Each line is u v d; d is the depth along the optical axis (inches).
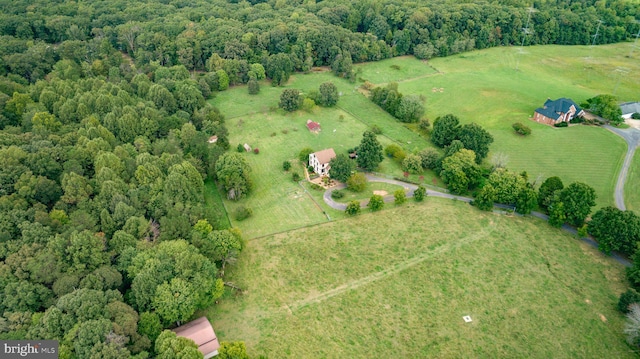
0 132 4596.5
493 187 4547.2
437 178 5128.0
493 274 3826.3
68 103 5226.4
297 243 4151.1
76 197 3892.7
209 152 5036.9
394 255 4023.1
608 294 3627.0
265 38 7746.1
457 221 4424.2
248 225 4392.2
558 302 3567.9
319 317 3427.7
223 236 3757.4
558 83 7652.6
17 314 2861.7
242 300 3558.1
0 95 5255.9
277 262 3934.5
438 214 4520.2
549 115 6200.8
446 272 3843.5
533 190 4448.8
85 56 7140.8
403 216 4495.6
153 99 5910.4
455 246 4116.6
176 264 3302.2
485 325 3393.2
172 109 5984.3
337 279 3774.6
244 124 6264.8
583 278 3777.1
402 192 4557.1
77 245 3282.5
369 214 4530.0
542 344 3257.9
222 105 6761.8
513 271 3853.3
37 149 4259.4
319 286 3703.3
